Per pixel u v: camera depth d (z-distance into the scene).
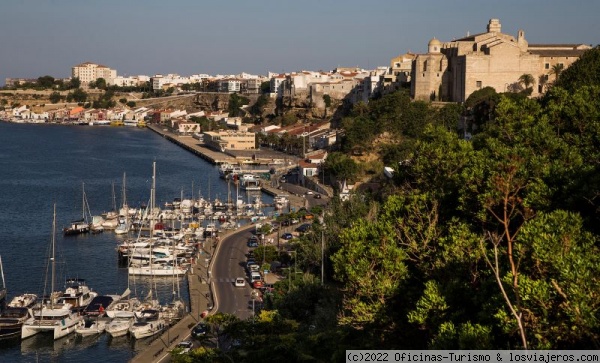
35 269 146.00
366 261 64.19
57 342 109.06
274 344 71.00
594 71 151.38
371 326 63.88
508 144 83.81
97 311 117.88
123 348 106.88
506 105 90.50
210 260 149.25
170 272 140.75
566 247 49.41
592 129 79.75
